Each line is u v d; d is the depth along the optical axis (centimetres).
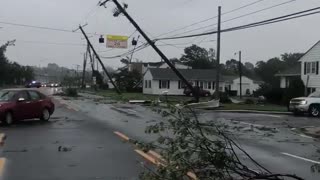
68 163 1203
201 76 9362
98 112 3225
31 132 1916
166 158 670
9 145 1534
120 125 2258
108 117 2780
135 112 3256
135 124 2316
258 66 14038
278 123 2681
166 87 8925
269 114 3553
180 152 655
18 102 2272
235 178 682
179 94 8981
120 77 9838
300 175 1098
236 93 9756
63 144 1564
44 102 2456
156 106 766
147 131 709
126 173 1070
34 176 1040
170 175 653
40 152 1385
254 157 1370
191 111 705
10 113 2227
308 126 2508
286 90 5416
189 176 666
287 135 2042
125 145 1538
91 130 2019
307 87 5534
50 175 1050
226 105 4609
